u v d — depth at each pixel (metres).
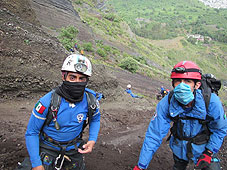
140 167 2.13
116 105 9.09
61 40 21.50
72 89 1.79
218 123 2.10
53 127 1.88
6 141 3.47
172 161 4.46
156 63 61.16
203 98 2.05
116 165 3.59
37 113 1.79
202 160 2.19
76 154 2.09
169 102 2.15
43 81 6.51
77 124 1.95
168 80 40.06
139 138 5.60
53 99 1.82
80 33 38.31
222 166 4.38
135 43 70.12
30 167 1.96
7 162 2.79
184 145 2.27
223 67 177.62
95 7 82.06
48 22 33.03
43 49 7.75
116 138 5.16
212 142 2.18
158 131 2.15
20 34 7.47
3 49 6.14
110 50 38.78
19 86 5.95
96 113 2.12
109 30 60.88
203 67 170.38
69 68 1.81
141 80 26.34
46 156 1.89
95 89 8.85
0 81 5.56
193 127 2.19
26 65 6.48
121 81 20.55
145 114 8.99
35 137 1.83
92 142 2.09
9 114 4.90
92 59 25.39
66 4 48.38
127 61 30.00
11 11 11.05
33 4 34.31
